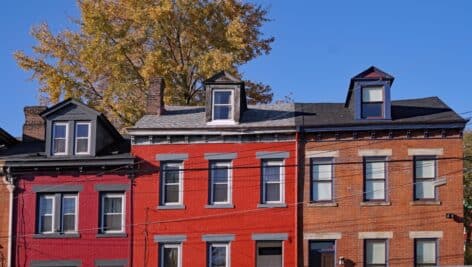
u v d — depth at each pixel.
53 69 52.19
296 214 41.62
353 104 43.06
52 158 42.62
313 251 41.47
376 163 41.75
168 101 51.06
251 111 44.78
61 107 43.44
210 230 41.97
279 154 42.12
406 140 41.69
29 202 42.59
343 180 41.72
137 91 51.91
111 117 51.62
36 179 42.78
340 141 42.00
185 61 52.91
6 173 42.69
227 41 52.56
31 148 45.06
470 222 61.00
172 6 52.09
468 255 60.62
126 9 52.38
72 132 43.34
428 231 40.94
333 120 42.66
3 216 42.47
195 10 52.47
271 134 42.22
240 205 42.00
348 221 41.38
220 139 42.56
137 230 42.19
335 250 41.28
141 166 42.59
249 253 41.62
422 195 41.44
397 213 41.22
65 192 42.72
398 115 42.81
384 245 41.16
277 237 41.53
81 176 42.75
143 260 41.91
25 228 42.38
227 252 41.84
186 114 45.03
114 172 42.62
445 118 41.69
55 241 42.31
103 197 42.72
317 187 41.94
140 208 42.31
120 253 42.06
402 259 40.84
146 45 52.91
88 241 42.22
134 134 42.59
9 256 42.09
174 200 42.44
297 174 41.94
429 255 40.94
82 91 52.47
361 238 41.19
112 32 52.28
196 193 42.28
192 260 41.81
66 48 53.09
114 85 51.31
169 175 42.62
